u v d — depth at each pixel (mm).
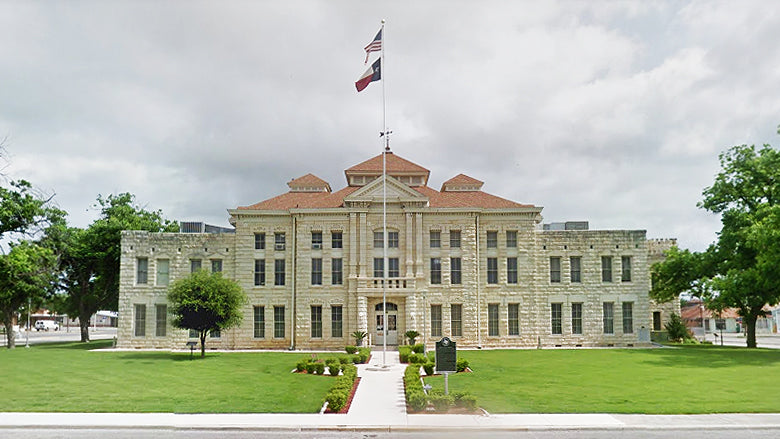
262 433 20344
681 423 21172
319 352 52000
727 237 53938
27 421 21500
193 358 45219
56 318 146500
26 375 34656
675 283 58719
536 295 56781
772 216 46938
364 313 54500
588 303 57188
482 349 53344
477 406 23906
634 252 57844
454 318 55438
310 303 55656
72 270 70688
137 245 57500
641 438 19359
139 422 21391
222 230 64625
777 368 37250
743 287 50562
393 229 56062
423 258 55656
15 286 57625
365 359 42344
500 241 57062
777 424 20906
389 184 56125
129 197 74688
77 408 24172
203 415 22766
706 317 107625
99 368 38312
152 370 37219
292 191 63188
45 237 63125
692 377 33031
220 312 45094
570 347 56031
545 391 28391
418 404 23469
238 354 49250
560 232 57844
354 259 55438
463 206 56531
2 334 104875
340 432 20484
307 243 56375
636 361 41594
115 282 72000
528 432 20266
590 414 22797
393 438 19578
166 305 56781
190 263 57344
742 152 56031
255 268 57031
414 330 53938
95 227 69688
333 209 56094
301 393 28094
